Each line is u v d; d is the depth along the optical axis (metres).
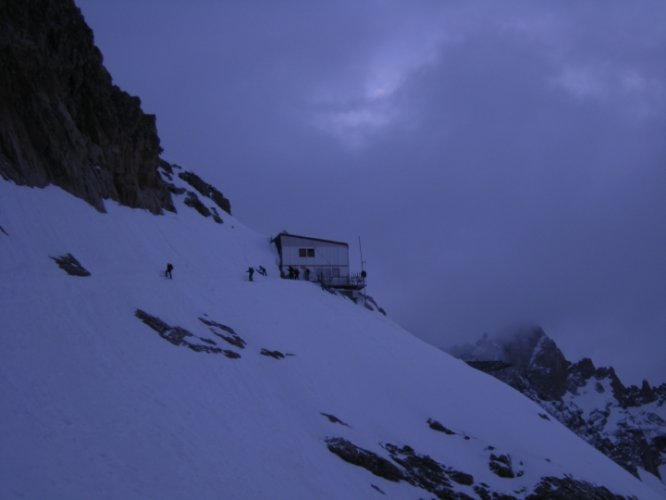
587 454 54.09
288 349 44.16
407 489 32.09
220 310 45.44
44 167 48.88
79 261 43.22
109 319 34.34
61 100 54.03
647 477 120.81
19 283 34.19
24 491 18.70
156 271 49.81
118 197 58.94
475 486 35.47
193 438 25.98
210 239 69.00
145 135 66.56
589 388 176.12
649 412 162.75
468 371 61.88
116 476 21.30
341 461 31.36
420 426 41.31
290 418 33.28
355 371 46.34
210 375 33.25
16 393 24.03
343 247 76.25
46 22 53.31
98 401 25.81
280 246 74.94
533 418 55.78
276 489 25.09
